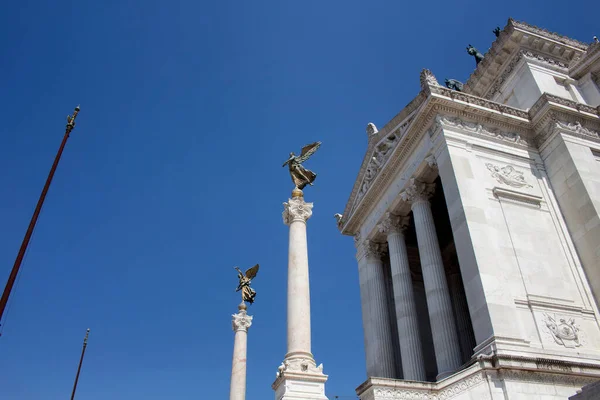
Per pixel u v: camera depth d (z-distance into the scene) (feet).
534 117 115.96
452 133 107.86
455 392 71.61
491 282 86.17
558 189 107.45
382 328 126.93
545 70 143.54
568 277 94.12
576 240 100.12
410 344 111.45
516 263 91.81
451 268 139.03
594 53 140.05
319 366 63.67
